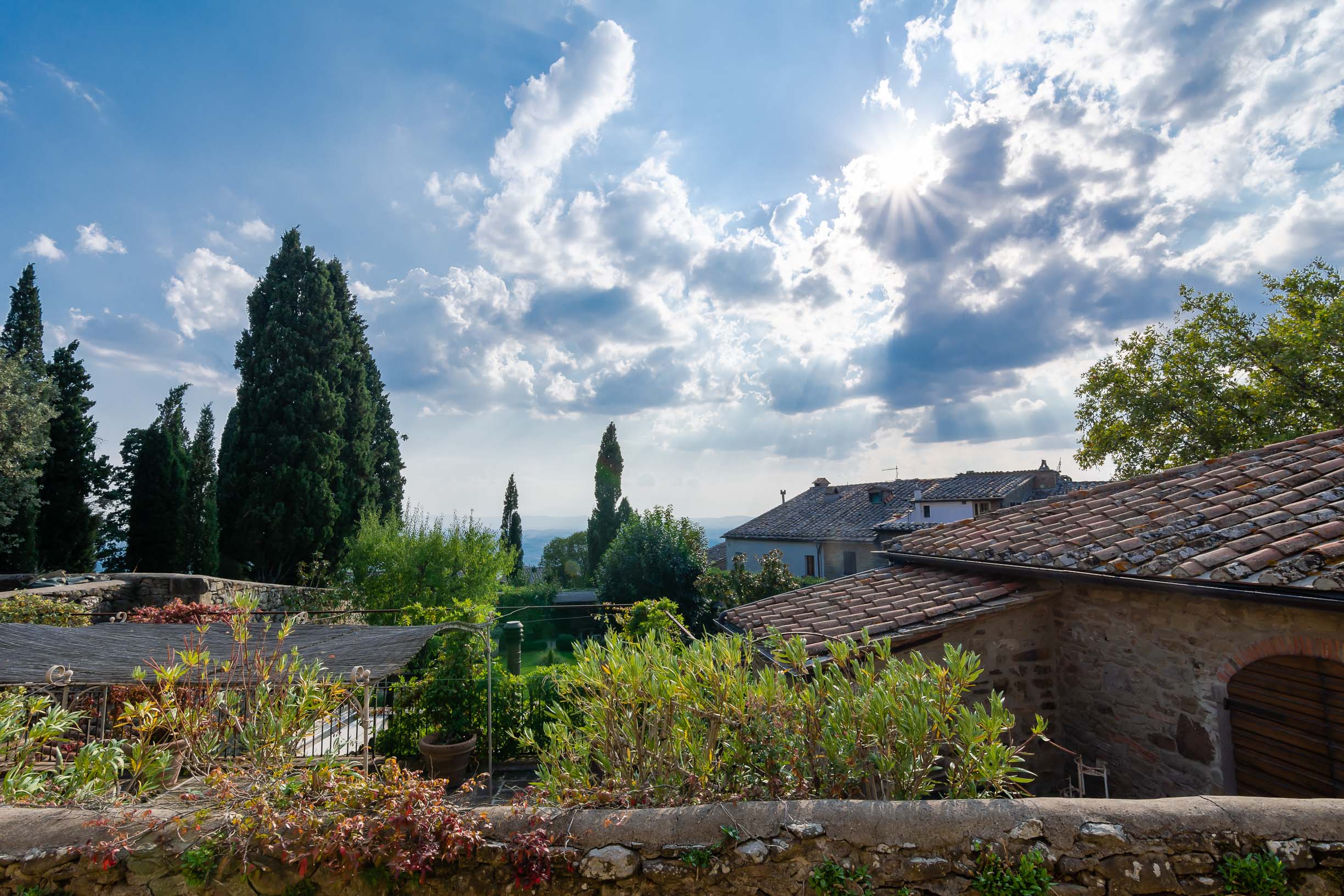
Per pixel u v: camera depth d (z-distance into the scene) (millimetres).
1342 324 16250
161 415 19312
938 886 2420
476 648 10258
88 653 6766
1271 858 2389
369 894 2488
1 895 2432
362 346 26391
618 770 3338
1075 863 2412
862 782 3135
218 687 3945
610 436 32969
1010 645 6246
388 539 16969
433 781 2811
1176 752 5004
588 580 31953
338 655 7238
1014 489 25328
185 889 2484
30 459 15031
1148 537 5406
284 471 19047
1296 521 4652
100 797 2918
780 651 3859
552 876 2488
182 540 18672
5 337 17625
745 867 2482
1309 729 4133
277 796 2705
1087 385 21688
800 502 35812
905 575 8148
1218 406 18875
